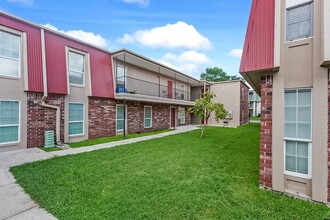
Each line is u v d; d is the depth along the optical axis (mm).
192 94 23250
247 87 23859
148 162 5629
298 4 3295
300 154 3330
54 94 8477
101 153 6793
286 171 3461
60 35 8812
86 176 4426
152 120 15016
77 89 9562
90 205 3092
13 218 2822
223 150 7367
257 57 3607
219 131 14195
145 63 13172
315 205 3008
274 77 3553
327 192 3018
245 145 8430
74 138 9375
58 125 8500
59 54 8688
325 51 2879
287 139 3436
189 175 4508
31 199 3396
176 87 19234
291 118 3420
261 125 3744
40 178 4301
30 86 7508
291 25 3398
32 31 7750
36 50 7801
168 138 10555
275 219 2639
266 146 3660
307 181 3227
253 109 37625
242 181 4102
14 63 7273
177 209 2941
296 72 3316
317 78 3096
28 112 7602
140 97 12289
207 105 11039
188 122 21516
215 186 3836
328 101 3018
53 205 3115
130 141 9562
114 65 11734
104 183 4008
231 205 3062
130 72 13164
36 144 7848
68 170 4863
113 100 11531
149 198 3316
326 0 2908
